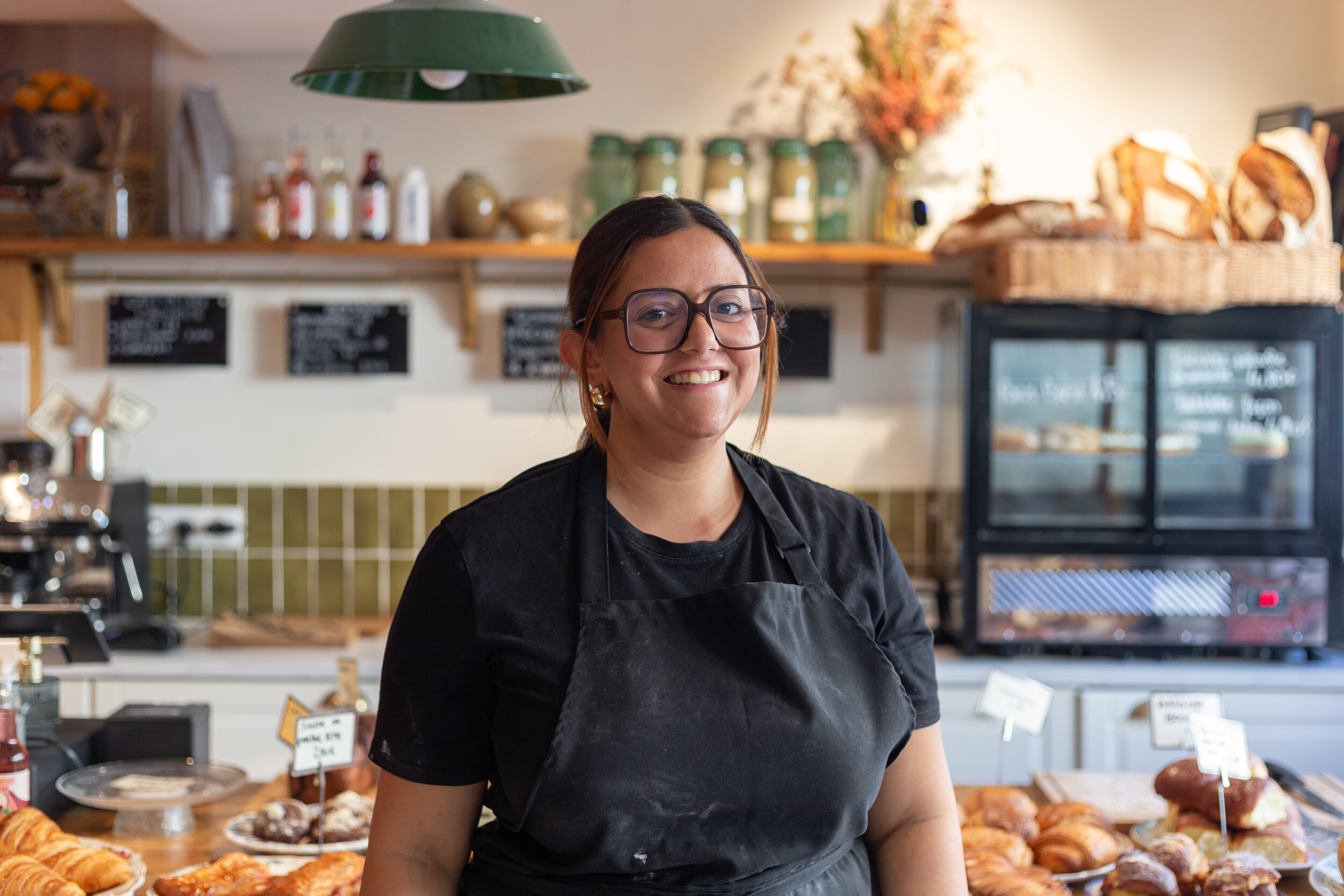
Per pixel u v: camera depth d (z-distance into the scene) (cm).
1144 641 337
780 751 112
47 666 326
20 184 371
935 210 378
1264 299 324
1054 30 377
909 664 128
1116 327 334
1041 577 336
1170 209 329
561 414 378
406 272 379
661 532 121
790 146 354
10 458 334
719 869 112
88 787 192
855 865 123
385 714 118
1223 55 377
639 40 376
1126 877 156
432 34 188
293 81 206
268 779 330
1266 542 336
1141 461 341
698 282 113
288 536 383
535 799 110
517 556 117
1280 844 170
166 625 343
